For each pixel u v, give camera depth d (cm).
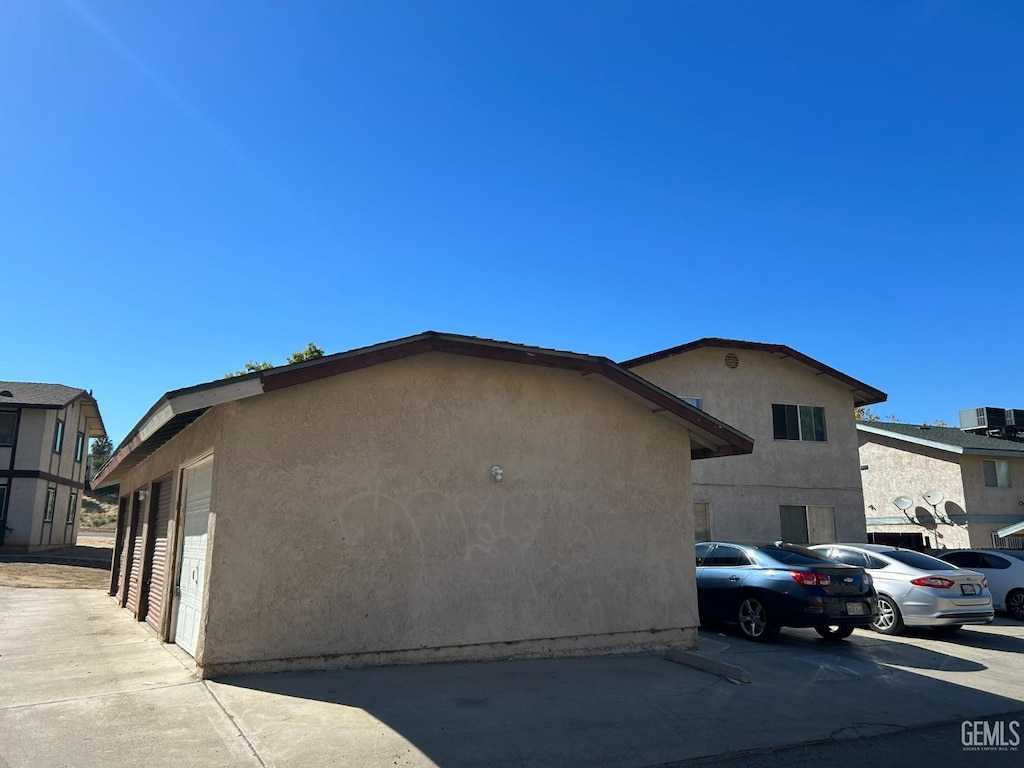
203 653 691
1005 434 3073
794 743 609
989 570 1554
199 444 851
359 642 759
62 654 850
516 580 862
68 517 3606
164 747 513
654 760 551
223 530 710
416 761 512
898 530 2811
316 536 753
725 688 762
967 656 1035
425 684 705
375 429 805
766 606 1065
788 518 2083
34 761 481
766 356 2155
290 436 757
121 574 1553
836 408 2194
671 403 962
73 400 3300
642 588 948
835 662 936
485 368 890
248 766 486
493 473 866
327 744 530
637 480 974
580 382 956
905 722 684
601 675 789
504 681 737
